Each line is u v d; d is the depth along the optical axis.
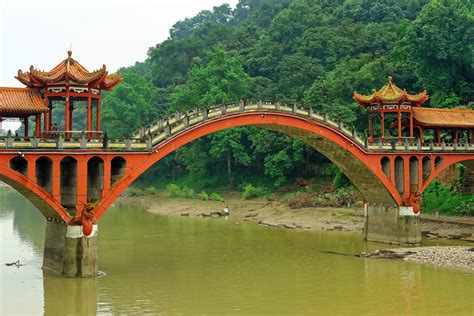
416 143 68.56
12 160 45.53
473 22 95.31
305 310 39.19
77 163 46.38
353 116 94.69
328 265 54.31
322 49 130.88
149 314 38.00
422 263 54.44
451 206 78.88
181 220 91.94
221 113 57.22
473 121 73.00
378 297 42.47
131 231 77.69
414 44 97.38
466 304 40.44
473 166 78.38
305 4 151.25
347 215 82.94
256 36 161.88
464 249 59.00
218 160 124.81
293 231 78.19
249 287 45.56
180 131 53.50
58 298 41.47
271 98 118.50
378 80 103.56
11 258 55.72
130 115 135.00
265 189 113.06
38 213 97.94
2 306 39.31
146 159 50.66
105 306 39.69
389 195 66.75
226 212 99.25
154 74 171.62
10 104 46.19
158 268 52.38
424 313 38.41
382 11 144.75
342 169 70.31
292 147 106.25
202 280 47.88
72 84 48.06
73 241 46.66
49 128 49.00
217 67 119.75
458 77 98.12
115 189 48.69
